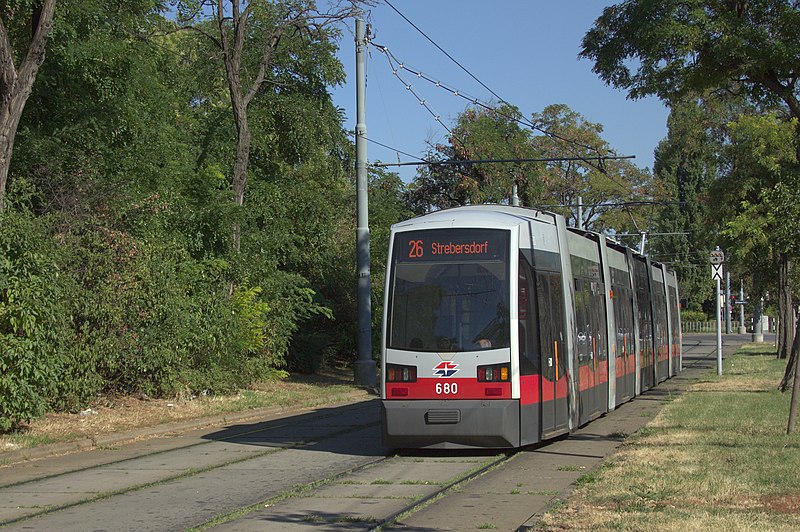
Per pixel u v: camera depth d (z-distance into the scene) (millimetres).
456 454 14523
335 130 32750
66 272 18406
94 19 21469
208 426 19734
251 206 30078
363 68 28328
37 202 20625
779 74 20312
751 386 25859
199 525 9305
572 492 10352
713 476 10812
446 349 14148
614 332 21188
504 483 11609
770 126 30797
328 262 34812
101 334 19094
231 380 24047
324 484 11812
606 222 66500
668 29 19406
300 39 30797
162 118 25734
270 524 9312
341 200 37594
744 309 102625
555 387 15578
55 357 16453
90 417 18609
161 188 23547
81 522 9688
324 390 27328
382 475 12516
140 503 10727
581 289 18172
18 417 15875
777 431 15156
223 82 33438
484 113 46312
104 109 22094
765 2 19812
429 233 14750
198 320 22547
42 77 20984
